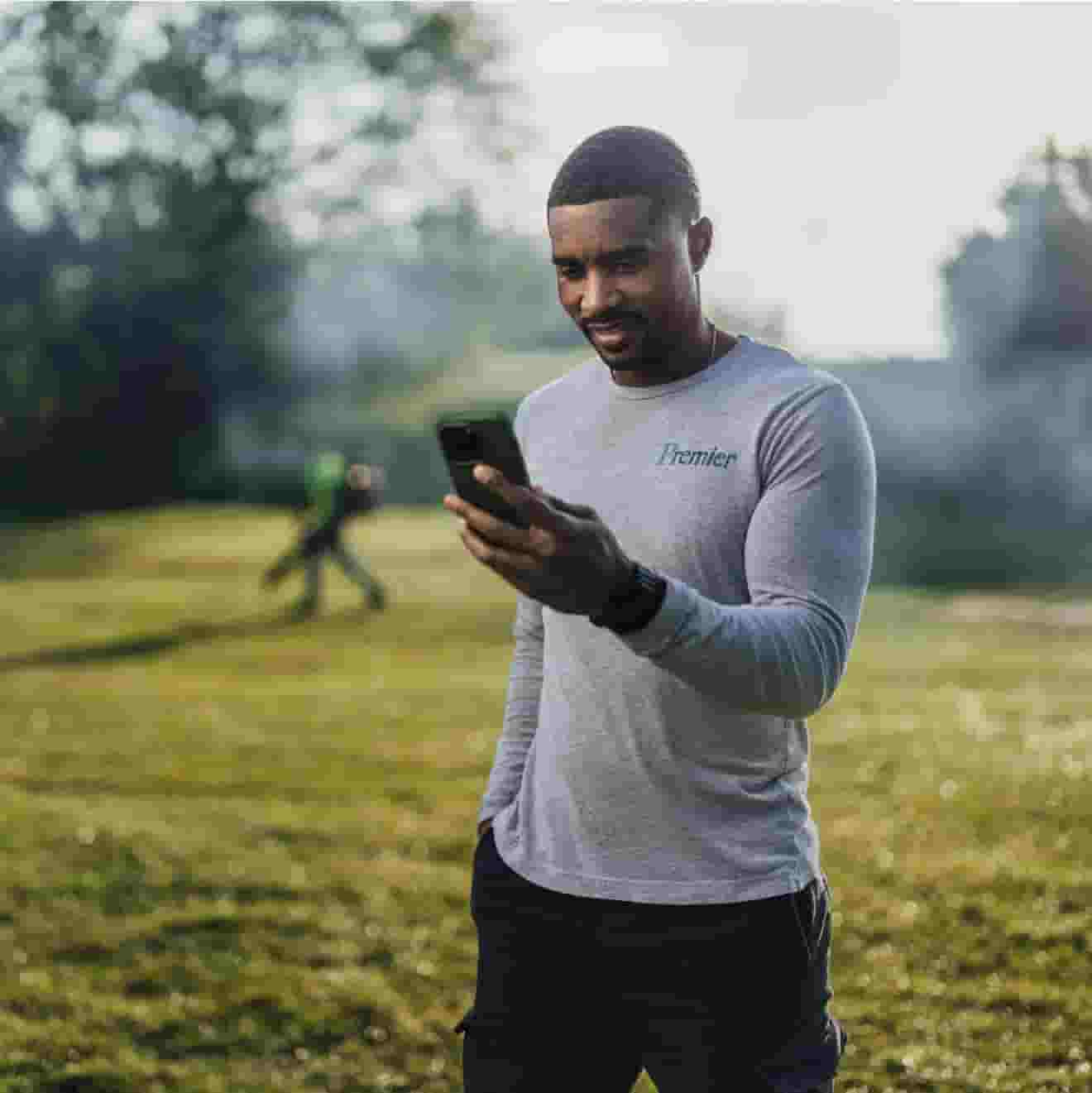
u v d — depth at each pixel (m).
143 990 4.52
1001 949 4.57
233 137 38.41
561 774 2.14
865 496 2.00
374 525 25.91
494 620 14.38
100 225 37.88
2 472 36.12
